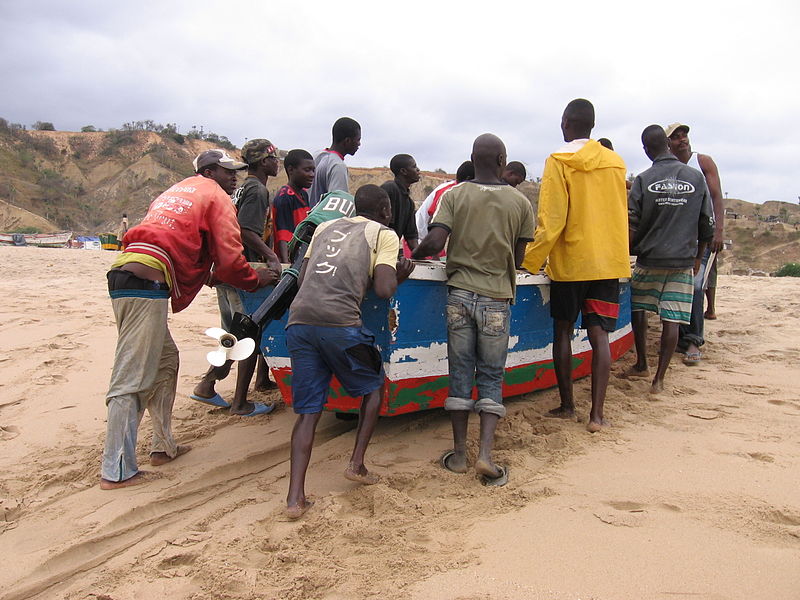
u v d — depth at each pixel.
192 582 3.00
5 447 4.68
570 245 4.56
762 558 2.91
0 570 3.17
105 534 3.46
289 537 3.29
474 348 4.12
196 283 4.34
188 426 5.05
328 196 4.55
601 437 4.47
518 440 4.45
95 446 4.67
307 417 3.63
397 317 4.21
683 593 2.69
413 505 3.57
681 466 3.93
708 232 5.44
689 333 6.55
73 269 15.43
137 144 134.12
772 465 3.90
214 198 4.21
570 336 4.84
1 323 8.61
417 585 2.83
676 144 6.38
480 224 4.00
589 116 4.64
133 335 3.98
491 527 3.33
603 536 3.17
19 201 107.50
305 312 3.62
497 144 4.13
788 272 51.78
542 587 2.78
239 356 3.69
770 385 5.62
